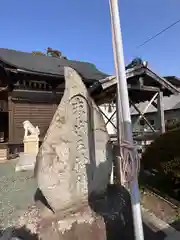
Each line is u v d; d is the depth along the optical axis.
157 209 3.73
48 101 11.72
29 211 3.03
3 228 2.79
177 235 2.91
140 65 5.77
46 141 2.75
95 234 2.55
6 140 12.46
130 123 1.92
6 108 11.20
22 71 9.95
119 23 1.96
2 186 4.83
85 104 3.02
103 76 12.16
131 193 1.87
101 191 3.06
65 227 2.47
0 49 13.31
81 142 2.92
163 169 4.18
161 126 6.57
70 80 2.95
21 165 6.61
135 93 7.29
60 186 2.68
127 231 2.74
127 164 1.89
